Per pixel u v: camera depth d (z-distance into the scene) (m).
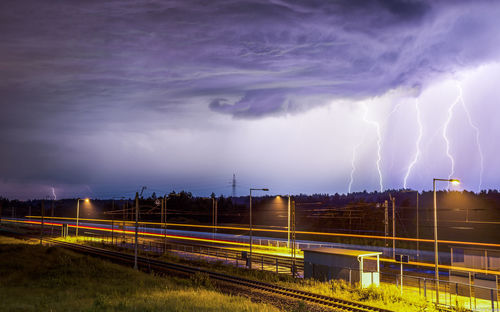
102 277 41.38
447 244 71.69
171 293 31.16
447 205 115.94
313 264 38.50
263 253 61.31
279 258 54.41
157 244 76.88
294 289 32.94
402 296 29.64
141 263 53.91
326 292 31.78
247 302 27.33
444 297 30.25
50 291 33.78
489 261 36.19
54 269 46.44
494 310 25.73
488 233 81.38
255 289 34.25
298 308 25.58
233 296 30.03
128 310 23.61
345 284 33.72
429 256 60.28
